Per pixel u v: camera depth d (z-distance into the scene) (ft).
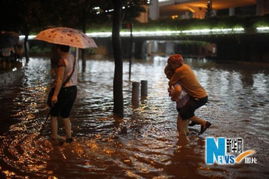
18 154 20.81
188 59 171.53
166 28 144.56
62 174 17.92
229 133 26.27
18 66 74.28
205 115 33.14
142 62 139.54
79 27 95.66
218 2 200.44
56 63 22.67
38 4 74.64
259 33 115.96
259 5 172.65
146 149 22.12
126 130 26.84
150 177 17.72
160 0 240.12
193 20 135.54
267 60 128.36
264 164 19.84
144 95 45.09
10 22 70.54
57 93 21.86
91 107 36.17
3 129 26.61
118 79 31.48
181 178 17.69
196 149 22.31
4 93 45.98
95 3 58.34
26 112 33.06
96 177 17.60
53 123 23.11
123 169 18.72
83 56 81.46
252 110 36.09
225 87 57.52
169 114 33.37
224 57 152.25
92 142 23.40
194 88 24.06
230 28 123.34
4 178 17.29
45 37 22.35
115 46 31.19
